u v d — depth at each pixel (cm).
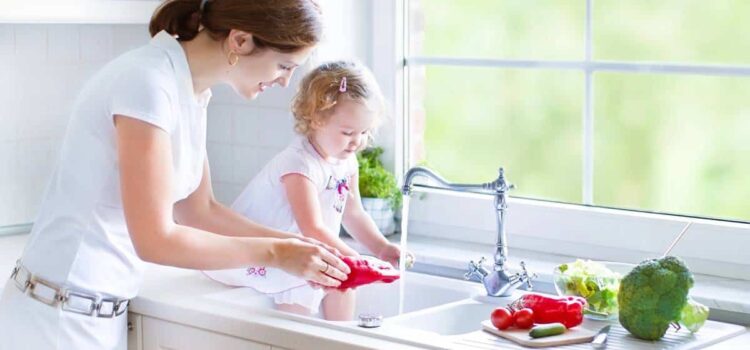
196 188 231
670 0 262
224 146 308
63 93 298
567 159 278
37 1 252
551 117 279
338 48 288
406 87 297
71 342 214
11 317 217
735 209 258
